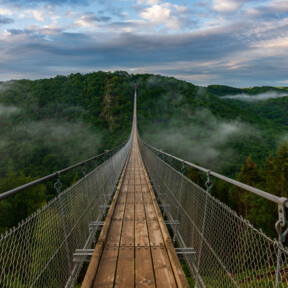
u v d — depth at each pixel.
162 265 2.30
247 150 67.94
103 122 86.88
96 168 3.88
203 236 2.08
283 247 0.92
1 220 15.60
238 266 1.34
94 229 3.53
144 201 4.65
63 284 1.97
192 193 2.61
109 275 2.14
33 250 1.46
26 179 22.55
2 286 1.10
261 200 17.23
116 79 106.44
